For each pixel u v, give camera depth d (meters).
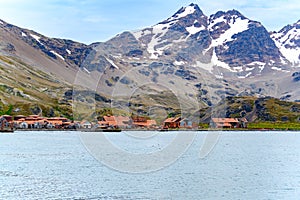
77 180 60.62
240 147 145.25
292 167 82.19
